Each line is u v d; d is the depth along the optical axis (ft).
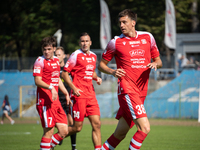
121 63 61.57
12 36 360.69
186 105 197.16
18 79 237.86
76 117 78.23
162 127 155.02
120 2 343.87
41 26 346.74
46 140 71.26
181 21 353.10
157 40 328.49
